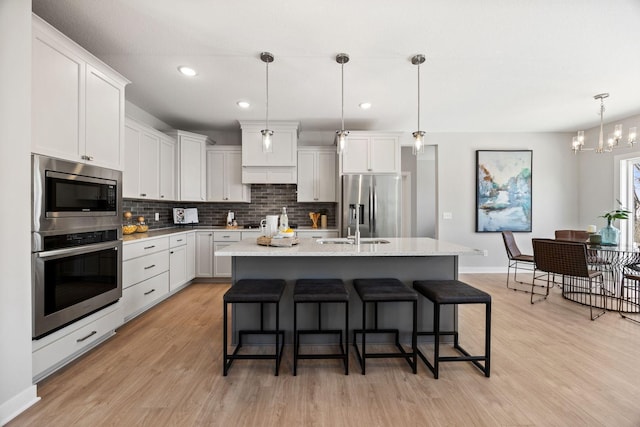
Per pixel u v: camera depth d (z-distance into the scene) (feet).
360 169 14.23
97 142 7.04
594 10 6.07
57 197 5.92
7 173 4.74
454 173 15.80
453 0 5.80
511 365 6.55
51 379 5.93
